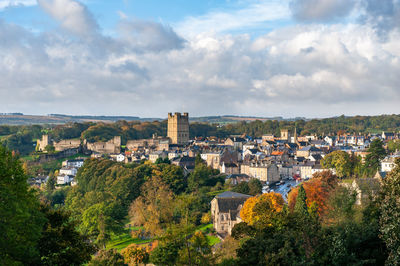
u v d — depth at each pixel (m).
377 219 69.19
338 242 60.69
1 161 54.94
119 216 169.00
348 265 58.31
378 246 64.56
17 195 55.16
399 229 57.53
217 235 149.38
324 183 142.62
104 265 109.25
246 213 130.75
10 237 50.59
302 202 119.88
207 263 78.06
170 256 104.69
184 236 78.94
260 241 68.06
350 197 94.62
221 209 154.88
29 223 54.34
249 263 64.94
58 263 61.19
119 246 152.25
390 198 62.75
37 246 60.34
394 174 65.94
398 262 55.97
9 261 48.69
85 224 154.25
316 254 61.59
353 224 69.81
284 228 77.19
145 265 124.12
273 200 132.62
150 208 172.50
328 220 95.31
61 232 64.62
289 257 61.34
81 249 66.31
